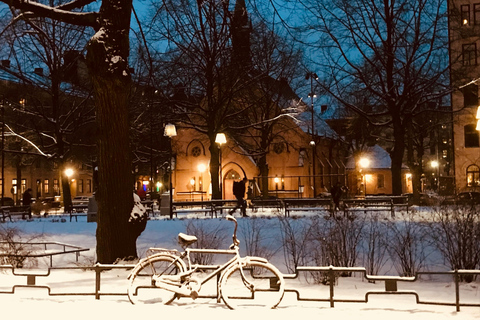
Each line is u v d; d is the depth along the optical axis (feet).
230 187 198.59
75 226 79.30
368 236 50.67
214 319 24.86
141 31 45.39
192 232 49.85
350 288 35.73
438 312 26.68
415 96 123.24
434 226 51.96
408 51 118.93
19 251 47.57
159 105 131.44
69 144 143.74
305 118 222.07
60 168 140.56
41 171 237.25
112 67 40.11
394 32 118.52
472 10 174.70
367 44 121.39
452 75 121.70
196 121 202.39
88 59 40.24
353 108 126.82
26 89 137.28
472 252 40.14
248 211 111.04
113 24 40.45
